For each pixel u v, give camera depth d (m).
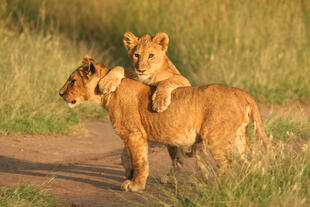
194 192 8.14
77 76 9.27
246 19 23.45
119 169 11.20
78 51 23.56
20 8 27.69
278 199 7.23
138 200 8.27
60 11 28.77
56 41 21.62
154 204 8.00
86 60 9.48
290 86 20.39
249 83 20.11
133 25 27.00
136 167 8.95
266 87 20.05
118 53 25.70
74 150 13.28
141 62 10.93
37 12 28.22
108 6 28.67
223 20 23.70
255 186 7.76
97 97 9.30
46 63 18.08
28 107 15.20
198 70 21.66
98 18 28.23
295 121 14.20
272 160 8.48
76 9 29.03
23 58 17.73
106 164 11.67
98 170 11.07
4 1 26.97
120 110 8.99
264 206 7.23
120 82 9.15
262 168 7.81
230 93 8.42
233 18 23.73
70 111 16.38
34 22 27.06
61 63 18.11
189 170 10.41
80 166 11.45
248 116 8.49
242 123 8.42
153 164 11.25
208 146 8.38
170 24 25.30
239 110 8.34
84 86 9.24
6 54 17.97
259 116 8.47
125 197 8.50
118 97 9.04
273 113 16.02
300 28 22.94
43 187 9.12
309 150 8.98
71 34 26.97
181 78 9.67
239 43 22.42
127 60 24.89
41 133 14.52
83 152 13.14
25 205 7.65
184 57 22.52
